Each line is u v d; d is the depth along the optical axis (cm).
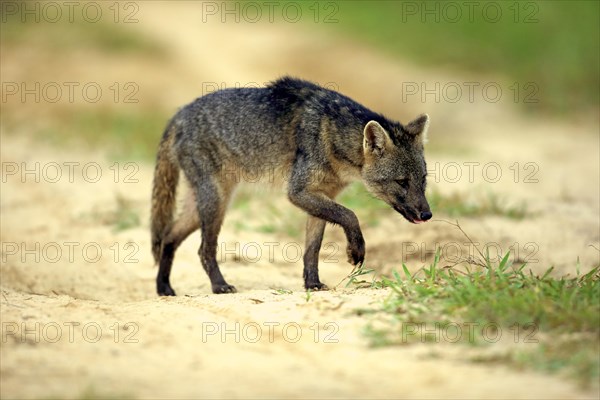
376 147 1173
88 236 1584
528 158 2275
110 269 1412
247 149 1234
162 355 843
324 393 720
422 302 934
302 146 1194
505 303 884
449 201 1647
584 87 2934
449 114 2875
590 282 977
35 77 3036
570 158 2278
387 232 1511
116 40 3431
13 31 3381
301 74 3362
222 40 3744
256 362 819
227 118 1237
